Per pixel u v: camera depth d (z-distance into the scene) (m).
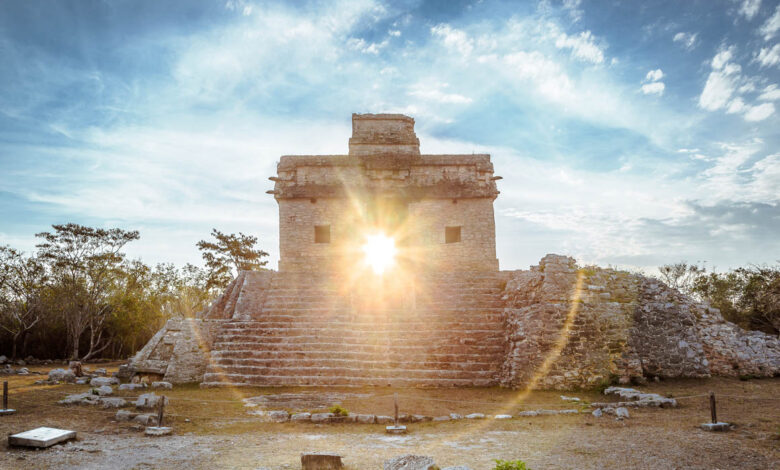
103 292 37.91
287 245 27.19
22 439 9.16
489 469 7.78
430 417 11.96
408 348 18.16
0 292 36.19
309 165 27.97
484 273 23.61
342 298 21.95
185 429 10.95
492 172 27.98
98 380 17.66
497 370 17.08
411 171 28.17
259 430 10.91
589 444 9.20
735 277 33.72
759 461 7.84
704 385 15.91
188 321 19.72
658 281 19.03
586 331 16.75
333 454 7.88
